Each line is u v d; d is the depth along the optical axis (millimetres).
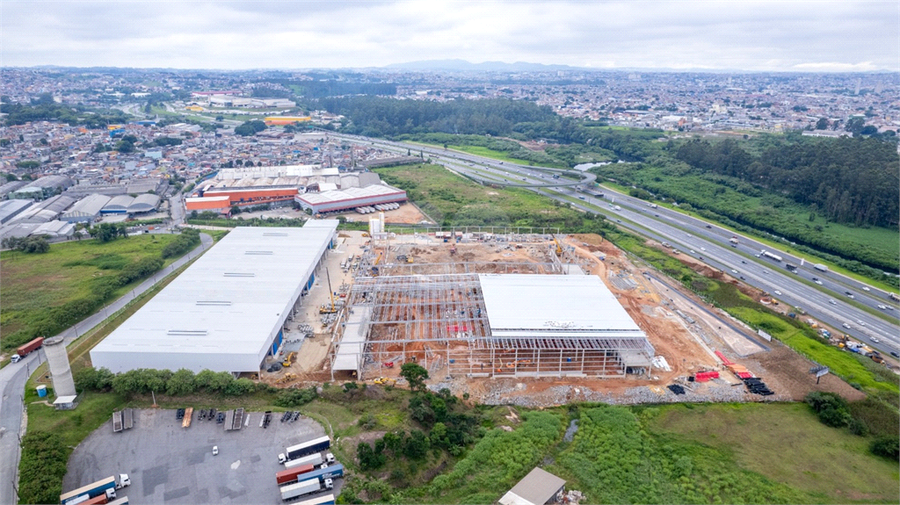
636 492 81250
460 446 88750
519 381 107812
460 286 138000
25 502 72938
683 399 104125
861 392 106625
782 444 93125
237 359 102438
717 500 79688
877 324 138375
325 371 109250
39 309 135000
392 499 75500
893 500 81062
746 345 123062
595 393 104562
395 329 125125
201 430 88250
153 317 114938
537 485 79438
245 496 74562
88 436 87125
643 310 137500
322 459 80938
